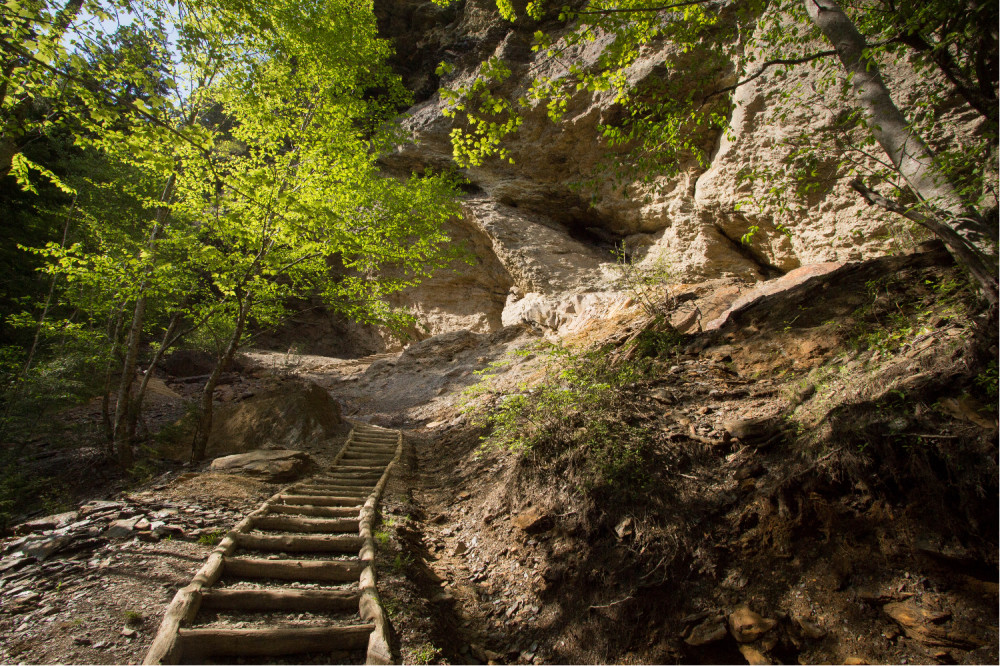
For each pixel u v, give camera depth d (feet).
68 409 37.78
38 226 39.45
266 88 23.61
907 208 13.10
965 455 10.69
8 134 19.72
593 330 35.96
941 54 13.44
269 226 23.63
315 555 14.82
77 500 21.54
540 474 16.63
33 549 13.82
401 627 11.58
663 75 43.57
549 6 60.03
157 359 27.43
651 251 50.42
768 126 36.04
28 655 9.61
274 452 24.64
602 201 55.26
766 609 10.58
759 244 40.63
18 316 25.50
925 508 10.68
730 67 39.81
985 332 12.69
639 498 13.88
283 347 79.36
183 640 9.78
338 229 24.48
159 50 20.40
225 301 26.48
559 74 54.44
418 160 62.75
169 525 15.64
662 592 11.82
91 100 16.66
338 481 22.26
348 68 25.99
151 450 27.43
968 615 9.08
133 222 32.12
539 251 56.24
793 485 12.44
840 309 19.07
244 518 16.57
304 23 23.85
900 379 13.15
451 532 17.93
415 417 38.86
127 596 11.78
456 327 64.69
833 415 13.35
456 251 29.63
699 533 12.56
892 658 9.06
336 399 48.26
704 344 22.16
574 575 13.26
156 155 19.76
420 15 74.64
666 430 16.06
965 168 12.21
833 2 15.29
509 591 13.98
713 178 41.57
